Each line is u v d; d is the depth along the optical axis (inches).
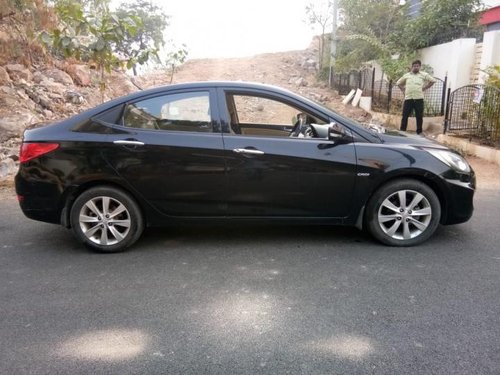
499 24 525.3
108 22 279.1
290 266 161.5
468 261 163.5
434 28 500.4
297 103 177.9
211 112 175.2
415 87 385.4
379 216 176.1
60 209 175.6
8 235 198.5
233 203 174.9
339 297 138.3
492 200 245.3
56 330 122.5
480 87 361.7
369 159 171.8
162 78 737.6
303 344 114.7
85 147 170.9
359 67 618.5
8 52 423.5
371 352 110.9
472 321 123.9
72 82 472.7
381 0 642.8
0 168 298.5
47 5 381.7
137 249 180.5
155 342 116.4
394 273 154.2
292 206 175.5
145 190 173.0
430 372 103.3
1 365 108.0
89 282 151.3
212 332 120.6
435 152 176.6
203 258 170.2
